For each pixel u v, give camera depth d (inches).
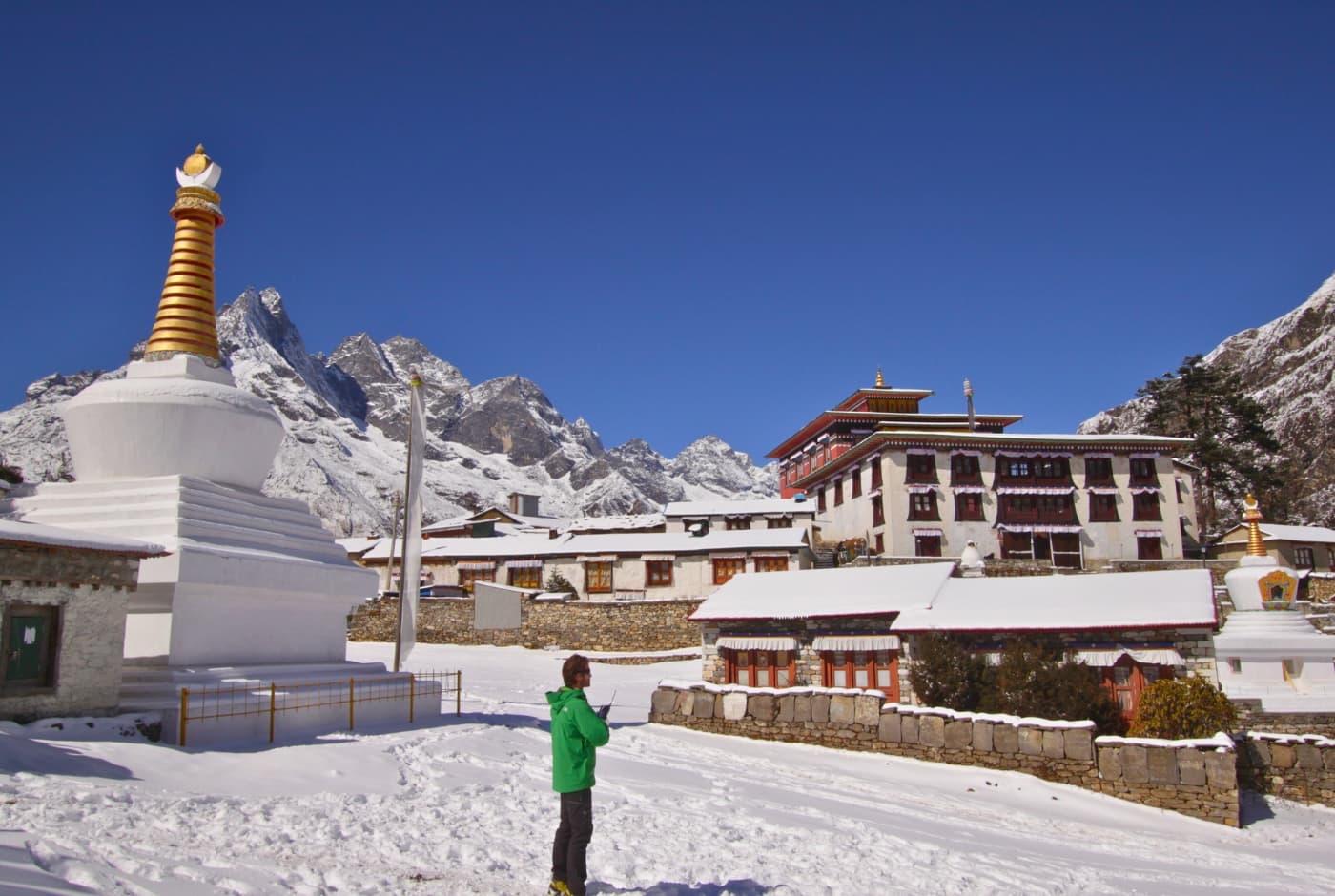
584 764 367.6
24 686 566.9
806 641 1304.1
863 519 2770.7
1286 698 1138.0
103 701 611.5
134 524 722.8
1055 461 2655.0
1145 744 831.7
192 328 849.5
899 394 3366.1
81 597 602.9
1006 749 887.1
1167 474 2657.5
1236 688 1251.8
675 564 2266.2
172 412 776.9
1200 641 1068.5
